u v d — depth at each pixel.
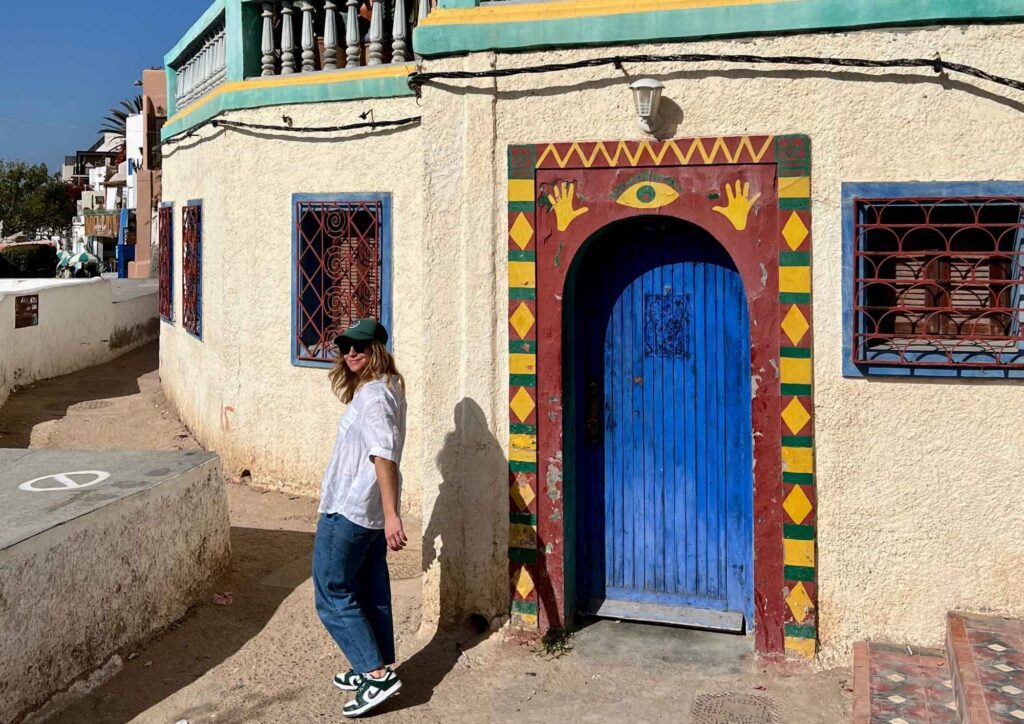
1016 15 4.11
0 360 11.58
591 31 4.62
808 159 4.37
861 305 4.35
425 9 7.02
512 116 4.78
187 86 10.20
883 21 4.24
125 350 15.69
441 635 4.93
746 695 4.24
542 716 4.14
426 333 4.96
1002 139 4.17
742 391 4.85
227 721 4.13
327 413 7.56
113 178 50.34
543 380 4.80
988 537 4.26
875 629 4.41
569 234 4.73
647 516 5.04
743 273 4.48
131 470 5.21
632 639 4.84
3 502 4.48
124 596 4.55
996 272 4.37
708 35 4.46
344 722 4.13
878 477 4.37
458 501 4.94
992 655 3.88
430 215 4.93
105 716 4.10
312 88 7.42
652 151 4.57
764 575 4.50
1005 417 4.22
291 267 7.65
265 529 6.77
